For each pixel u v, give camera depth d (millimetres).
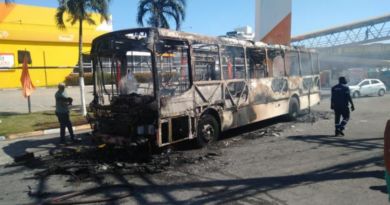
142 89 9516
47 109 19109
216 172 8055
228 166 8516
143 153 9578
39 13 33281
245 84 12445
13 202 6672
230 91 11742
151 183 7441
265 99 13609
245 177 7633
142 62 9508
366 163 8414
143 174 8078
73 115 16828
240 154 9672
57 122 15109
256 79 13070
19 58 30688
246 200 6336
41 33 31828
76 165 8758
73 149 10641
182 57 9953
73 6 16984
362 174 7617
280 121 15555
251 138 11906
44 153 10445
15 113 17562
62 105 11656
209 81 10797
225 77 11516
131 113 9289
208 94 10781
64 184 7594
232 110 11844
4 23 31578
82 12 17141
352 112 18641
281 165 8461
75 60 34125
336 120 11938
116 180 7703
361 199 6223
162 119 9266
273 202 6195
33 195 6988
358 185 6938
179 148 10547
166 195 6723
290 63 15633
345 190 6684
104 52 10133
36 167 9039
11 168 9070
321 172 7828
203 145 10641
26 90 17203
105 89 10234
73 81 32406
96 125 10172
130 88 9758
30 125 14492
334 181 7215
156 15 20625
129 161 9102
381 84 32219
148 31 9117
